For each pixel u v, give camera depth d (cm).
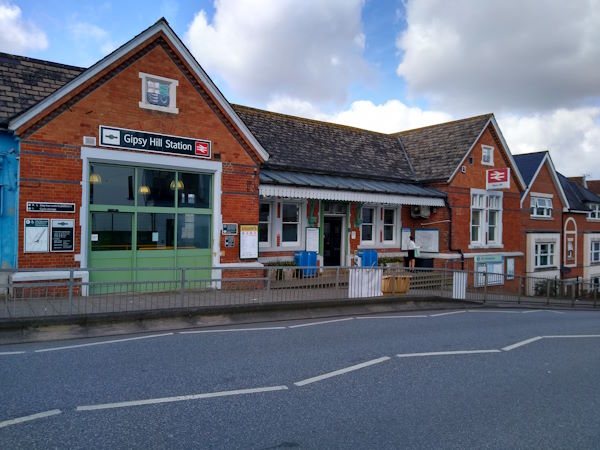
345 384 609
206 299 1080
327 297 1209
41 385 560
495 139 2217
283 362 696
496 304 1591
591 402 576
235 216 1340
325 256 1766
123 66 1142
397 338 895
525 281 2439
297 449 422
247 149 1361
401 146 2283
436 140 2195
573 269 2880
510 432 477
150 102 1184
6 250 1026
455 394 588
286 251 1628
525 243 2505
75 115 1077
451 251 1972
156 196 1223
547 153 2605
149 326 909
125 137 1145
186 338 827
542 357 803
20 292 1010
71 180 1072
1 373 603
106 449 407
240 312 1042
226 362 683
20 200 1014
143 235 1201
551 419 516
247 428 462
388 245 1962
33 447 406
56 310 898
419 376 657
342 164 1812
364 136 2150
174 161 1223
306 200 1684
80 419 468
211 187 1317
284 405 527
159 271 1222
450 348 835
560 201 2778
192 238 1284
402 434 462
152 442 423
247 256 1357
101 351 722
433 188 2006
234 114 1320
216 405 519
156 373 620
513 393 602
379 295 1305
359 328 979
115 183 1156
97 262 1129
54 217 1051
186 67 1238
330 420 491
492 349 845
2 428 442
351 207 1822
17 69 1138
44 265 1041
